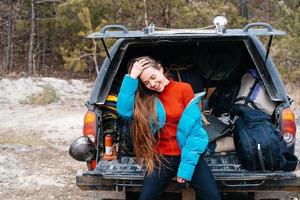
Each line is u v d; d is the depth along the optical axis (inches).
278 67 589.3
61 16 761.6
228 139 174.9
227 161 167.9
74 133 411.5
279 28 657.0
